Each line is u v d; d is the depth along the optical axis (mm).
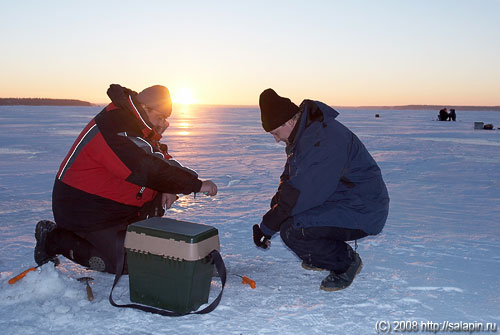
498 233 4461
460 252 3797
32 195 6652
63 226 2986
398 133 27188
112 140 2736
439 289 2951
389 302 2723
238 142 18906
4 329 2283
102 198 2893
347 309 2619
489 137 23938
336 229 2820
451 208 5746
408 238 4242
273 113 2625
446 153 14039
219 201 6223
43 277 2723
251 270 3354
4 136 20906
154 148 2871
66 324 2365
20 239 4133
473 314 2564
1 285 2809
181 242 2439
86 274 3166
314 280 3137
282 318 2484
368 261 3541
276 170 9922
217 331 2312
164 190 2855
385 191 2904
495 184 7840
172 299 2529
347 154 2699
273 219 2779
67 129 27656
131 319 2443
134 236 2590
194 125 38594
